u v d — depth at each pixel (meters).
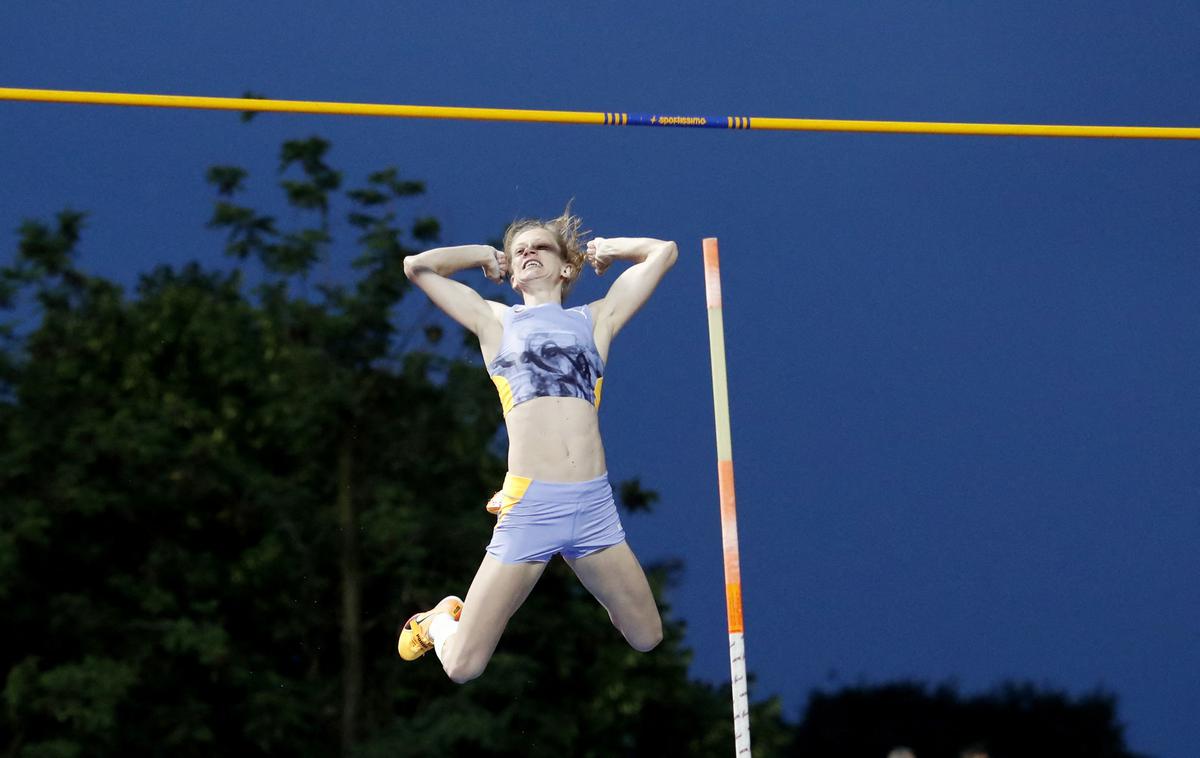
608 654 22.33
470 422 24.19
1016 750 25.05
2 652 21.53
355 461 23.78
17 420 22.58
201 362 23.94
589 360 7.12
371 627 22.64
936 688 25.59
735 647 7.19
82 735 20.44
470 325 7.26
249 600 22.62
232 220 24.95
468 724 20.94
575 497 6.89
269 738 21.33
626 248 7.55
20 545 21.36
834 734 25.30
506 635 22.28
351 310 24.23
